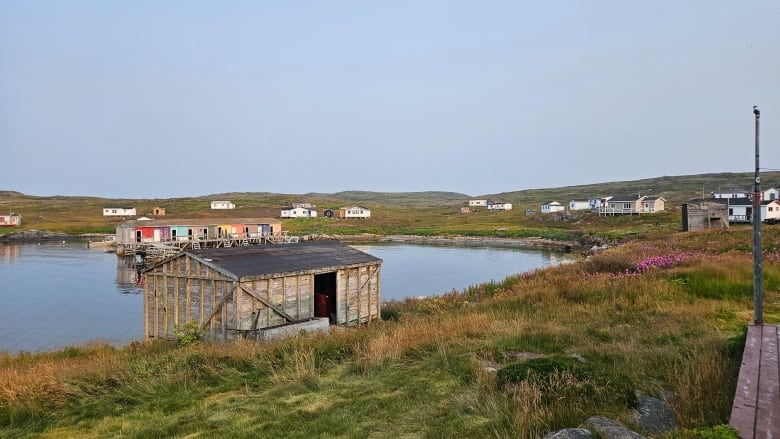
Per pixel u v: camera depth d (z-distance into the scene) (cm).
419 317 2047
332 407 915
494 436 691
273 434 816
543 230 9906
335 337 1443
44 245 8438
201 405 1005
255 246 2381
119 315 3334
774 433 537
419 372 1065
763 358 795
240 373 1198
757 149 1055
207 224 8125
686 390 758
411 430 778
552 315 1606
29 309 3503
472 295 2594
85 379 1184
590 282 2092
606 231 8312
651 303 1650
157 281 2111
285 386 1050
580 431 633
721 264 2100
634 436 634
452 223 12500
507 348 1191
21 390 1087
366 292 2447
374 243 9056
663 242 3725
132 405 1052
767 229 3856
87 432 915
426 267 5734
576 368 855
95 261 6297
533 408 739
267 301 1966
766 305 1544
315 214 14075
